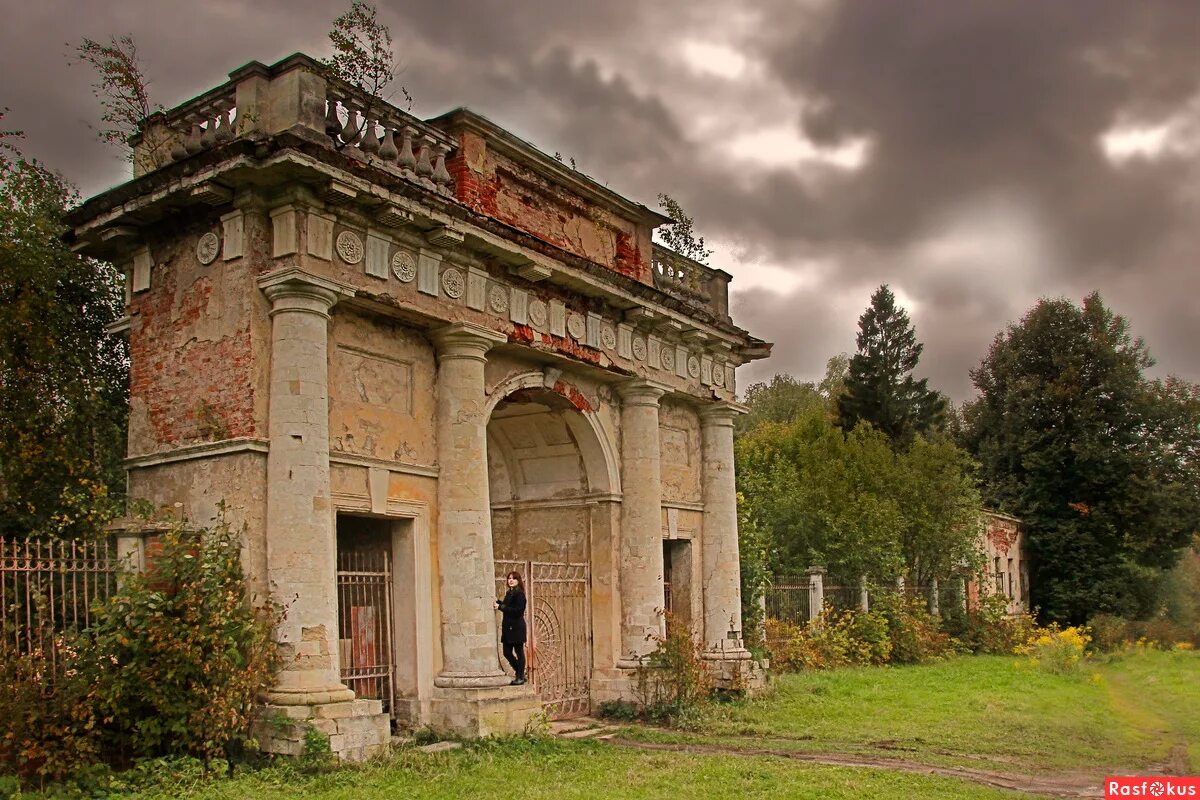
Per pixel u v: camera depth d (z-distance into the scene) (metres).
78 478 17.48
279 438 12.55
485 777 11.82
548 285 17.14
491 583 14.94
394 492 14.30
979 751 14.48
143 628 11.49
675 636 18.36
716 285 21.94
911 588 32.62
